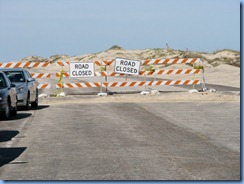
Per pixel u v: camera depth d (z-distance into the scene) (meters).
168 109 23.94
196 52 107.31
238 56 105.12
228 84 43.78
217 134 15.80
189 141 14.46
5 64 32.25
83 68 32.72
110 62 33.47
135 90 38.59
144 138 15.05
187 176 10.01
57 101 29.61
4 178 9.98
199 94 31.88
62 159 11.88
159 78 57.41
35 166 11.11
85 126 18.02
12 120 20.30
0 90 20.16
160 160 11.65
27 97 24.16
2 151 13.03
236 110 23.11
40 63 32.50
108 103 27.67
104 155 12.34
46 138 15.24
